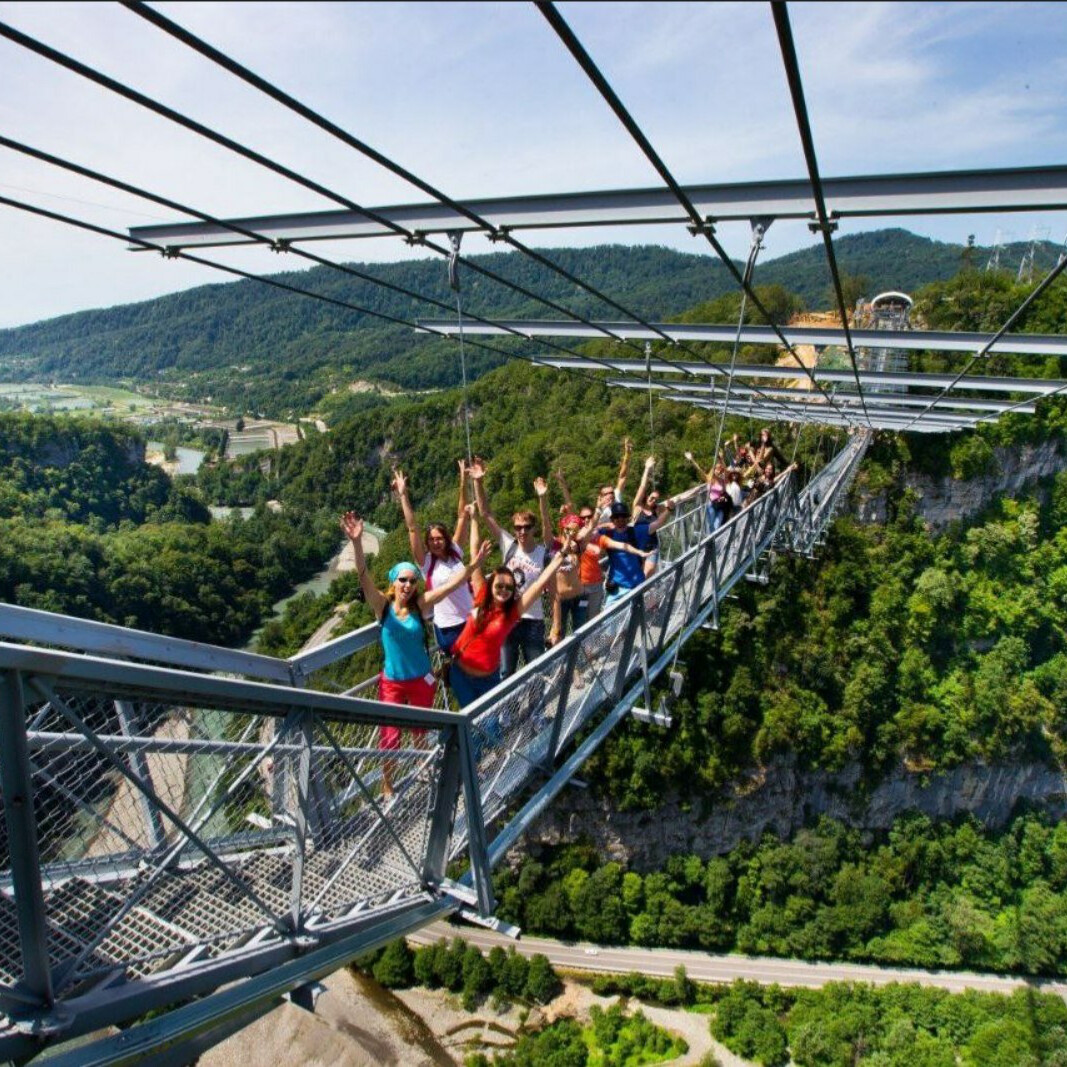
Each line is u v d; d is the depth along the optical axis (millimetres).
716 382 22219
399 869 4805
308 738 3537
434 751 4590
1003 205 4492
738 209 5043
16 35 2209
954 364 48719
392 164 3381
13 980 2711
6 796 2369
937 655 43219
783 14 2346
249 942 3617
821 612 40469
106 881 3268
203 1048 3697
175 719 3461
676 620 9930
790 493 17703
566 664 6094
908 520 45688
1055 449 48031
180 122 2834
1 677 2232
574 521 7824
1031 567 46312
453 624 6688
